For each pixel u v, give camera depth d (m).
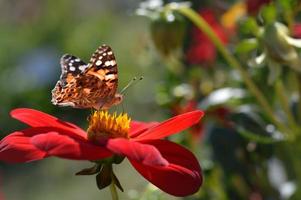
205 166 0.78
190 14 0.73
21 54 2.13
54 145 0.56
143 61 0.89
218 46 0.73
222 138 0.76
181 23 0.74
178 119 0.58
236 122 0.74
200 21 0.73
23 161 0.56
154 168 0.58
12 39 2.19
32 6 2.30
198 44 0.83
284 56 0.69
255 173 0.77
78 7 2.32
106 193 1.44
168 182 0.57
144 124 0.62
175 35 0.74
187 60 0.84
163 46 0.74
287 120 0.75
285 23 0.72
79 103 0.62
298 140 0.73
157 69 0.90
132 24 2.08
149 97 1.26
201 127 0.78
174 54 0.75
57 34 2.22
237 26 0.81
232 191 0.78
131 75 1.62
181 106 0.81
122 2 2.25
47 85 2.00
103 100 0.62
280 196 0.77
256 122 0.73
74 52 2.16
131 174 1.31
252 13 0.74
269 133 0.73
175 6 0.73
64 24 2.26
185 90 0.82
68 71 0.62
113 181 0.58
